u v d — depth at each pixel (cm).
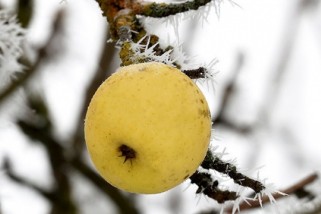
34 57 114
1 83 81
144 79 59
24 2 100
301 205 78
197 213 84
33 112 121
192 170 60
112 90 59
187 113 59
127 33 63
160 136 58
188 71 62
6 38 78
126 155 60
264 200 76
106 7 65
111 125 59
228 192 63
